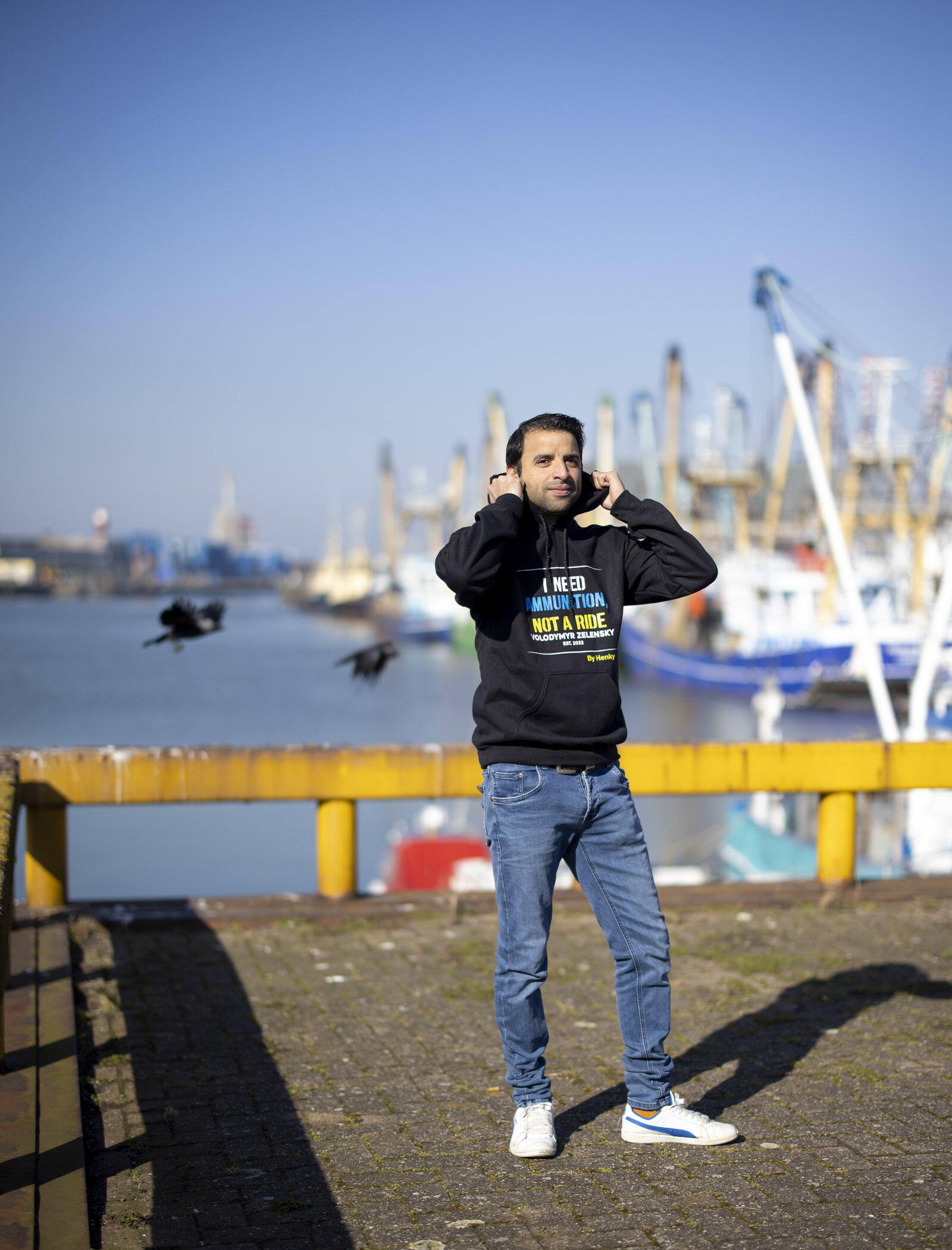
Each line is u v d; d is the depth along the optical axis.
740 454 68.06
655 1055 3.30
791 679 53.72
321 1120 3.52
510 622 3.14
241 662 107.38
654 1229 2.83
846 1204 2.96
